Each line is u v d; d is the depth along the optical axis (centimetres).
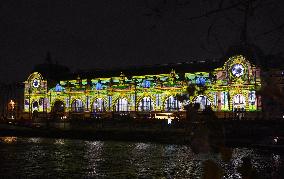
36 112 13350
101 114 12319
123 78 12281
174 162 5028
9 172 4412
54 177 4094
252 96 9819
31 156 5903
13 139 9294
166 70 11906
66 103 13100
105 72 13162
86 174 4281
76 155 5981
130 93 11944
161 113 11306
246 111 9625
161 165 4803
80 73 13712
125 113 11919
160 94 11494
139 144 7712
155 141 8044
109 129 9350
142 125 8938
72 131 9431
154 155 5828
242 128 6706
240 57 9944
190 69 11412
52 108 13362
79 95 12862
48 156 5884
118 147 7175
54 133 9700
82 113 12706
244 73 9925
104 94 12400
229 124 6956
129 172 4362
